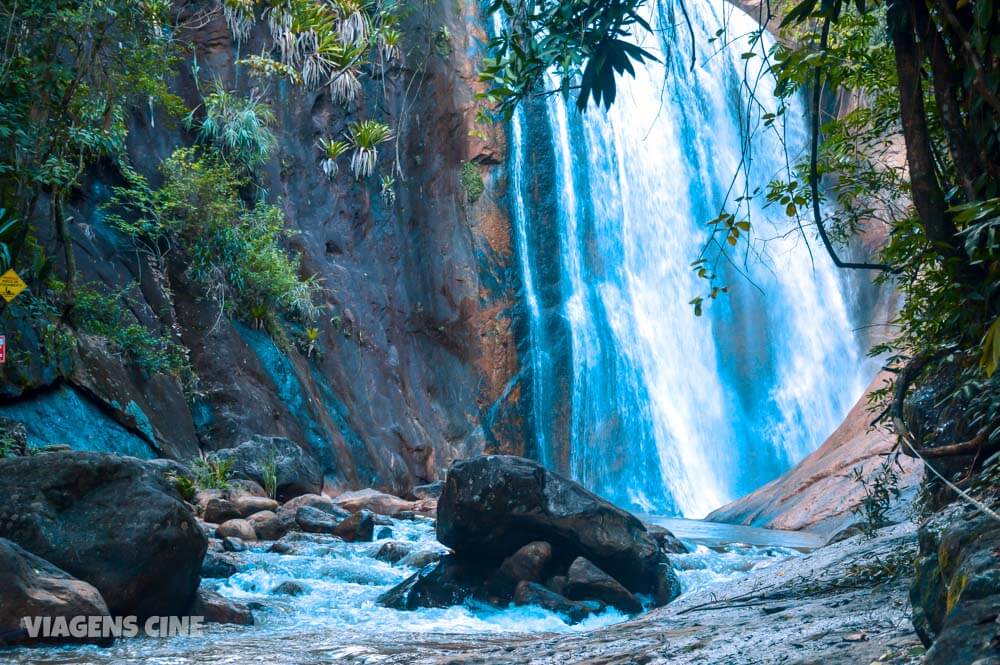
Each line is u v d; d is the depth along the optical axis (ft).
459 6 90.38
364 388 71.67
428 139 84.99
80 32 37.93
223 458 49.65
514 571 26.61
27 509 19.53
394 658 15.97
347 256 75.82
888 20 12.36
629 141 95.71
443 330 81.97
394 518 47.11
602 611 25.11
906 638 9.22
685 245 94.63
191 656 16.74
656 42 96.68
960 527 7.87
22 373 39.19
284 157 72.79
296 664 15.80
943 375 16.14
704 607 17.88
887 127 17.79
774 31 91.04
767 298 90.68
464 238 85.20
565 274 89.25
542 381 85.66
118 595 19.34
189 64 67.51
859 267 15.07
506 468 27.35
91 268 49.37
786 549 36.11
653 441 89.66
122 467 20.84
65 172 37.58
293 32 74.38
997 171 11.37
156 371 48.62
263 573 28.35
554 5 13.32
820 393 85.71
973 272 12.28
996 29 10.73
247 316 61.00
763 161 92.94
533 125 90.58
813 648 9.91
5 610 17.12
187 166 58.44
